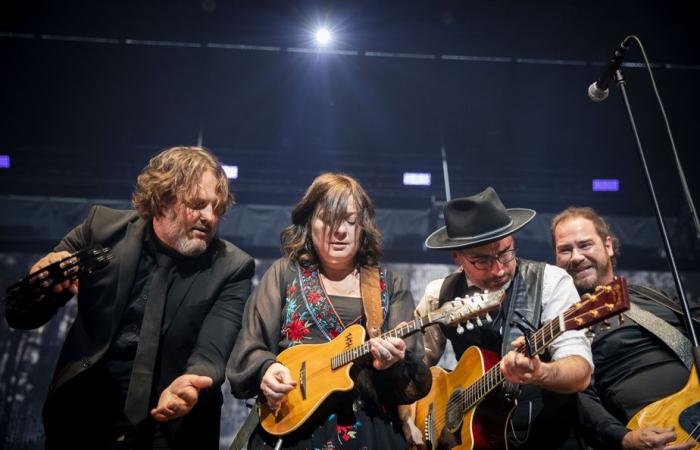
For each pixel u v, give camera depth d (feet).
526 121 26.32
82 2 22.58
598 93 9.60
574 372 7.49
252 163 25.18
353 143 25.85
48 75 24.25
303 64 24.58
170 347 7.91
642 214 25.18
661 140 25.98
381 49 24.18
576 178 25.86
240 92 25.26
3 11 22.58
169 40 23.70
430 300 9.94
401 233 24.63
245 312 8.70
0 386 19.66
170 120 25.18
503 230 8.75
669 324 9.69
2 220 22.99
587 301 7.01
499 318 8.91
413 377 7.89
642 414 8.80
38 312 7.45
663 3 22.97
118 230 8.20
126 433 7.52
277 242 24.06
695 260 24.07
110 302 7.77
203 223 8.25
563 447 8.23
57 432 7.42
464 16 23.45
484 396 8.13
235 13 23.13
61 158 24.29
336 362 7.87
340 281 8.79
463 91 25.80
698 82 24.61
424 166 25.71
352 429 7.71
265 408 8.16
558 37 24.13
